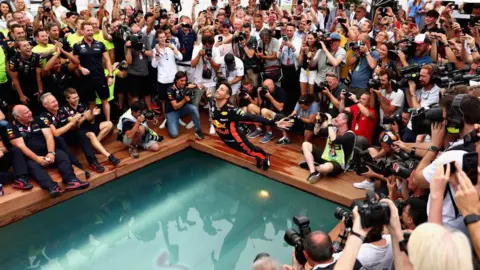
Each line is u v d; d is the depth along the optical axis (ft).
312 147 16.25
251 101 19.29
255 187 16.71
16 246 13.46
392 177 12.29
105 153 16.70
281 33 20.68
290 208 15.48
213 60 19.48
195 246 13.75
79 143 16.94
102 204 15.69
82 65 18.25
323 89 17.28
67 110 16.03
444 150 8.72
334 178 15.81
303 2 27.61
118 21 21.18
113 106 21.25
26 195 14.15
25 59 17.11
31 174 14.52
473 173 6.30
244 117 14.92
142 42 20.34
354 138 15.34
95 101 19.04
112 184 16.61
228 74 19.39
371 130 16.29
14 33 17.28
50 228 14.30
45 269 12.56
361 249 7.39
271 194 16.22
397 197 12.04
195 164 18.26
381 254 7.39
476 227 5.53
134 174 17.26
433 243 4.67
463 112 7.49
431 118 8.82
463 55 15.60
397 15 25.93
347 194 14.69
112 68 19.76
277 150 18.07
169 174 17.66
